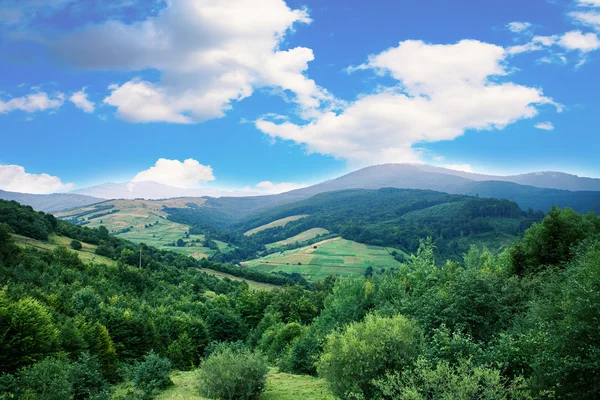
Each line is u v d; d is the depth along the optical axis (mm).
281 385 26828
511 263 39250
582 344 12820
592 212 41531
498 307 21719
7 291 42562
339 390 17531
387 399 15797
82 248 107438
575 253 31297
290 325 47781
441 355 16312
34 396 21281
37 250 82500
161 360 31969
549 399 13000
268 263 186625
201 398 22531
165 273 106312
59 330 36000
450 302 22141
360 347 17203
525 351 15508
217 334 68250
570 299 15438
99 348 38531
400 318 19156
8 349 29688
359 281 35844
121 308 53812
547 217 37594
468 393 12578
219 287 112000
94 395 25531
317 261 181250
